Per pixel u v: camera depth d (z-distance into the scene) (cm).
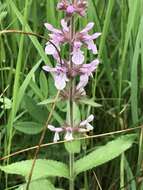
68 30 21
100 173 26
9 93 27
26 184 22
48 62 25
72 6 20
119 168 26
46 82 25
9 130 24
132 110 25
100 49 25
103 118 27
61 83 21
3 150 26
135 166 26
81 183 26
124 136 23
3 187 26
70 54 21
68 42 21
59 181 26
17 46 28
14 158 26
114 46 29
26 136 27
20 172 22
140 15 26
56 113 25
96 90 28
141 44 25
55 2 29
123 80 27
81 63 21
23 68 26
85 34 21
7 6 28
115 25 30
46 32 27
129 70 28
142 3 26
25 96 25
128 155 26
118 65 27
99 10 29
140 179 24
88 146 27
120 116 26
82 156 26
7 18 29
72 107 22
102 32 25
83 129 22
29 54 28
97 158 22
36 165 22
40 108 26
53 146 26
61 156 26
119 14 29
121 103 27
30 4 27
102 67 28
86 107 27
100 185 26
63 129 22
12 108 24
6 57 28
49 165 22
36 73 28
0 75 28
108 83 29
